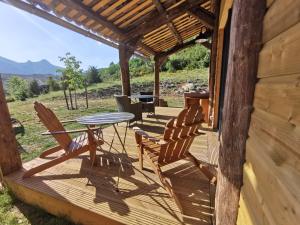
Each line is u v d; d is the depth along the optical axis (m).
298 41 0.52
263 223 0.77
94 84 16.50
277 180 0.64
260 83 0.88
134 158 2.77
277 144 0.65
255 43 0.91
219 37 3.74
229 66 1.09
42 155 2.83
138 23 3.97
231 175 1.16
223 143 1.19
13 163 2.38
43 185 2.11
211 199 1.83
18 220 1.92
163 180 1.85
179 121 1.81
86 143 2.58
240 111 1.04
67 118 6.51
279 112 0.65
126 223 1.56
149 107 5.51
